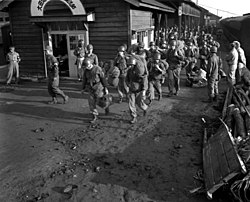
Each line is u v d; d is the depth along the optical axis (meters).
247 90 8.38
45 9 14.65
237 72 10.70
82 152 6.46
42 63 15.45
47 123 8.48
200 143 6.78
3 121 8.73
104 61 13.89
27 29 15.37
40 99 11.23
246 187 4.32
